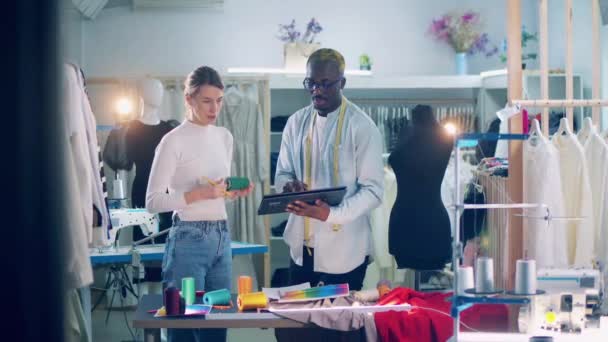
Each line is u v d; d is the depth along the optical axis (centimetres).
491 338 263
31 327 104
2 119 103
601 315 287
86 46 771
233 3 785
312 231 380
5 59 102
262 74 714
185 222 357
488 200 432
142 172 650
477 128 770
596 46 418
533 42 794
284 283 729
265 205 344
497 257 412
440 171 424
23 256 103
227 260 370
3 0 101
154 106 650
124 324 627
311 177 388
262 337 594
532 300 273
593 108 421
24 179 104
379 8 799
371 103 788
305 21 792
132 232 662
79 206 313
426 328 307
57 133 106
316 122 388
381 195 376
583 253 370
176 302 297
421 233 425
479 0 797
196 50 783
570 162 378
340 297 326
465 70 777
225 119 705
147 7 776
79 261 312
